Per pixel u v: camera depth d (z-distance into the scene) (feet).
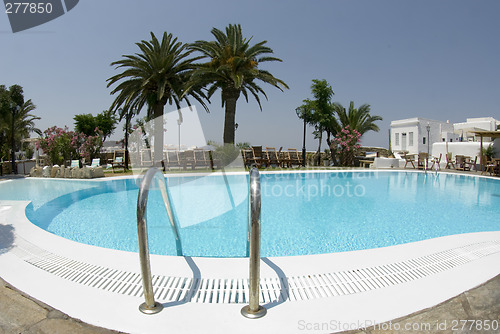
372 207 22.82
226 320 6.11
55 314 6.35
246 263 9.01
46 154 50.42
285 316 6.26
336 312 6.40
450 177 41.65
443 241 10.94
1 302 6.83
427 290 7.32
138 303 6.81
